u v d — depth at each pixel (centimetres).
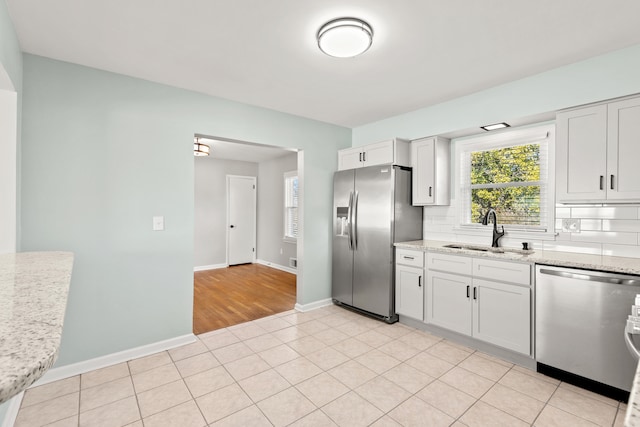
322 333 308
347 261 373
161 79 266
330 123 402
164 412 190
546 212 286
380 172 339
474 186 332
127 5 171
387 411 191
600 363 202
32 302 80
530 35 202
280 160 634
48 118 225
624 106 214
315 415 187
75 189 235
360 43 196
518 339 240
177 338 280
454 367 242
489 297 257
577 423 179
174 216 279
